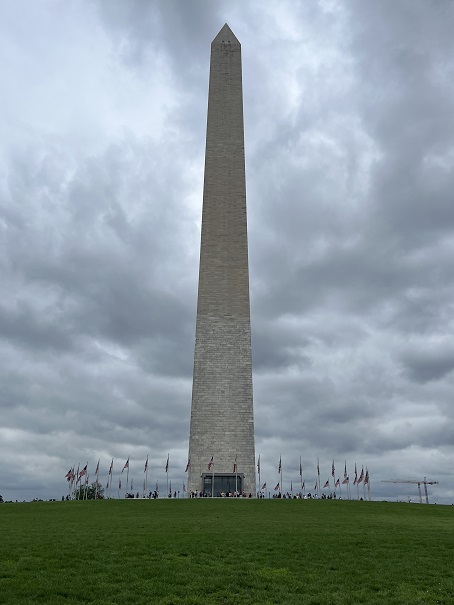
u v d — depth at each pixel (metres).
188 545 28.97
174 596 19.98
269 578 22.75
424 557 27.30
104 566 23.94
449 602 20.12
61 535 32.56
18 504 60.66
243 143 95.94
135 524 39.03
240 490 81.25
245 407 84.56
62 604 18.67
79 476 86.50
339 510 53.88
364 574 23.67
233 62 100.12
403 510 55.75
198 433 83.44
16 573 22.41
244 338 87.25
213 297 88.62
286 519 44.09
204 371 85.81
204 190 93.38
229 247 90.81
